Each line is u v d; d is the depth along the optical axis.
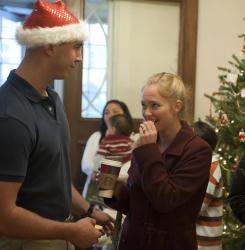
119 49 3.91
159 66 3.98
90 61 3.88
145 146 1.46
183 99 1.53
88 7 3.83
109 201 1.64
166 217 1.48
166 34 3.97
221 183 2.10
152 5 3.93
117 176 1.57
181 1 3.92
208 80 4.03
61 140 1.41
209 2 4.00
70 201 1.49
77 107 3.81
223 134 3.11
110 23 3.88
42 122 1.31
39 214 1.35
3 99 1.27
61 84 3.83
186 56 3.95
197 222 2.07
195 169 1.46
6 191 1.20
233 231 2.88
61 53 1.33
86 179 3.86
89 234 1.35
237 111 3.08
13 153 1.20
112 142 3.08
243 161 1.64
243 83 3.11
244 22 4.07
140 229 1.51
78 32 1.34
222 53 4.05
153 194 1.41
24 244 1.35
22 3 4.19
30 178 1.31
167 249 1.47
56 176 1.36
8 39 4.23
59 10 1.34
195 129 2.24
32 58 1.34
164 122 1.50
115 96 3.93
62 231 1.29
